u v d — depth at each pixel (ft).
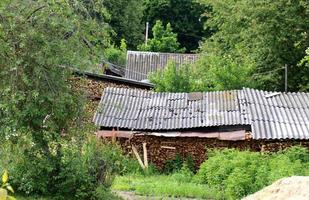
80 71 50.65
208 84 112.78
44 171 52.85
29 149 52.19
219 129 84.53
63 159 53.21
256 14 111.34
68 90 50.85
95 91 108.06
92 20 50.57
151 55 170.50
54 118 50.96
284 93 90.48
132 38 235.81
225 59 114.11
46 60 47.85
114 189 66.74
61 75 49.60
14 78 47.75
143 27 246.06
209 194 65.77
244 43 116.47
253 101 87.40
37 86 48.44
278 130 80.48
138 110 90.53
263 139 80.12
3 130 48.91
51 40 48.49
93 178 53.83
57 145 53.11
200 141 85.30
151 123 87.30
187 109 89.25
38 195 52.39
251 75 113.09
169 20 241.96
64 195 52.85
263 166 67.41
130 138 86.94
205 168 74.13
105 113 88.94
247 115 83.97
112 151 57.36
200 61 121.49
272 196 29.91
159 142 86.89
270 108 85.87
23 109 48.93
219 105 88.17
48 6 48.42
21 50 47.75
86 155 53.88
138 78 166.09
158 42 212.84
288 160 69.51
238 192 64.34
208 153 81.05
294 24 110.63
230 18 120.16
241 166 69.10
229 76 110.83
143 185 68.85
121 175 79.87
